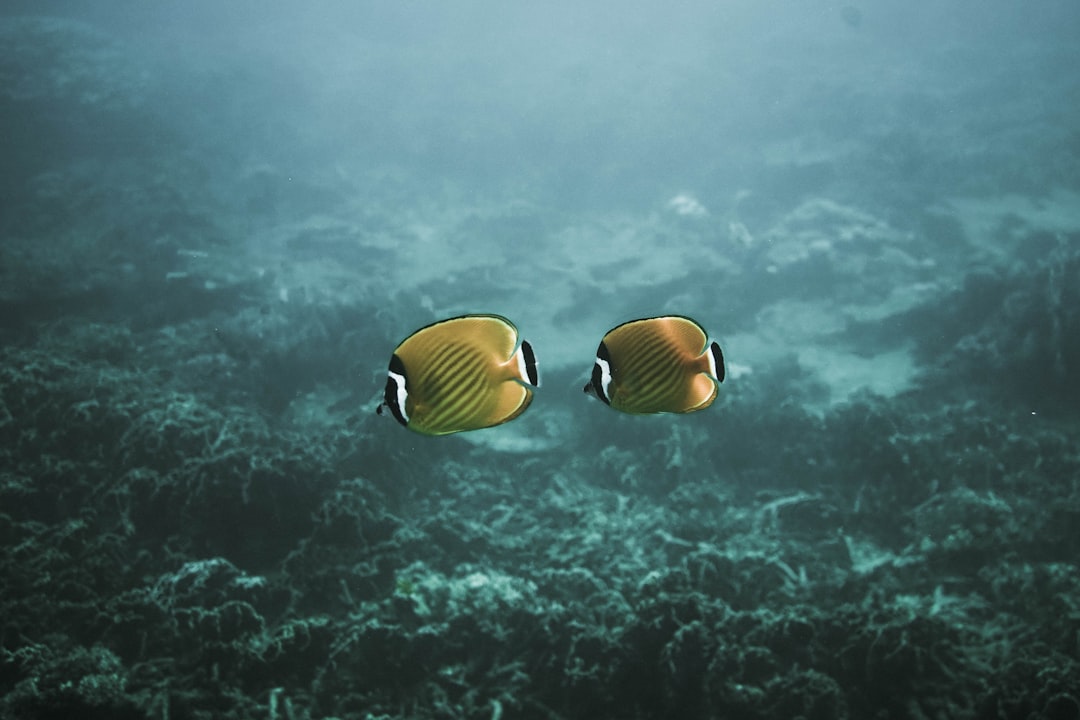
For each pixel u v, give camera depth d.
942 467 11.00
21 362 11.30
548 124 28.30
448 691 7.09
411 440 11.19
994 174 23.98
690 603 7.06
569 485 11.68
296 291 16.14
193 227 21.45
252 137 29.06
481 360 1.78
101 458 9.82
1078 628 7.80
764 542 10.06
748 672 6.75
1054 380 12.84
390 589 8.34
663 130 27.48
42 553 7.92
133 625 7.17
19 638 6.98
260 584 7.93
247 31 47.34
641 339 2.02
